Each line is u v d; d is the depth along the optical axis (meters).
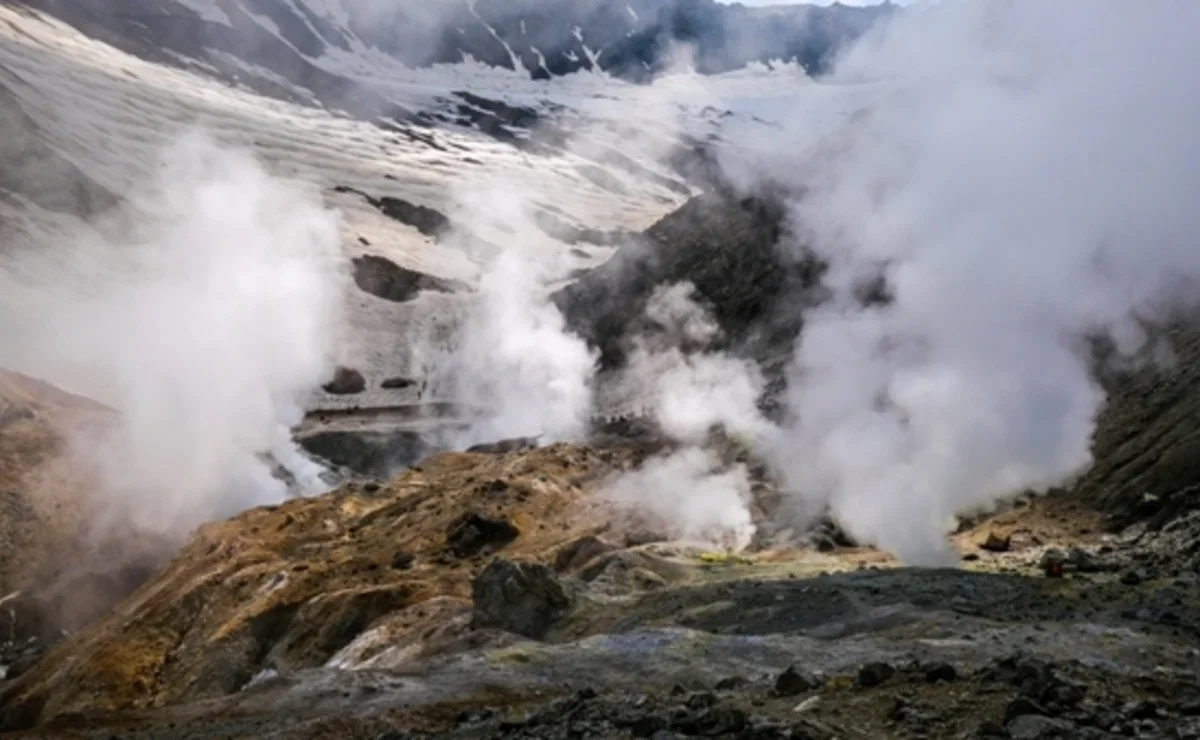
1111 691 14.48
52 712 51.00
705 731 12.98
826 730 12.63
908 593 26.86
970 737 12.01
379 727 18.11
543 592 33.66
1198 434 36.62
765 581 31.58
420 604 43.88
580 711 15.30
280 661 47.81
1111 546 32.69
